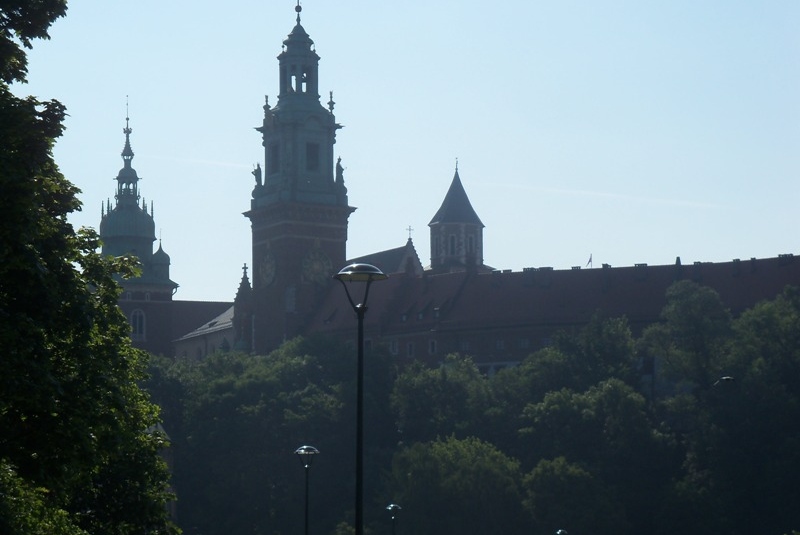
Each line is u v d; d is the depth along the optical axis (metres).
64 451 62.31
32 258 61.03
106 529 83.12
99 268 74.06
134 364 80.06
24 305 62.16
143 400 82.56
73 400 63.62
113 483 83.69
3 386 59.06
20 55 68.44
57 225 68.19
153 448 85.25
